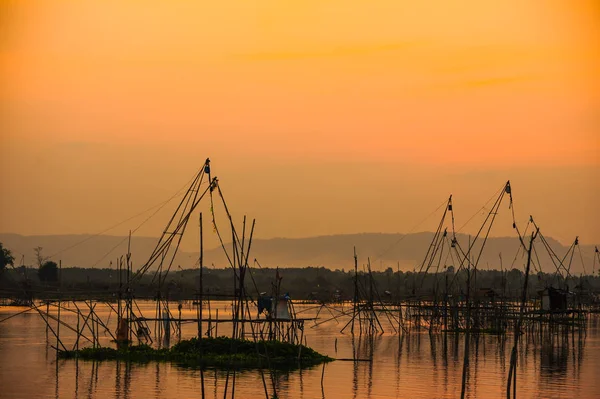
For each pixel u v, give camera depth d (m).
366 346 88.19
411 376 63.41
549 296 104.88
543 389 58.38
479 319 117.00
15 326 111.94
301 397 53.94
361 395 54.84
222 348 70.25
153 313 144.25
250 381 58.75
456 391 57.03
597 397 55.31
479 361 74.06
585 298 159.88
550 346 89.44
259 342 70.00
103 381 58.62
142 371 62.75
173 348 71.44
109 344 85.62
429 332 105.81
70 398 52.91
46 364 66.94
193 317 132.00
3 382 58.12
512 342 94.06
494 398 54.56
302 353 70.44
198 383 57.81
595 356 79.12
